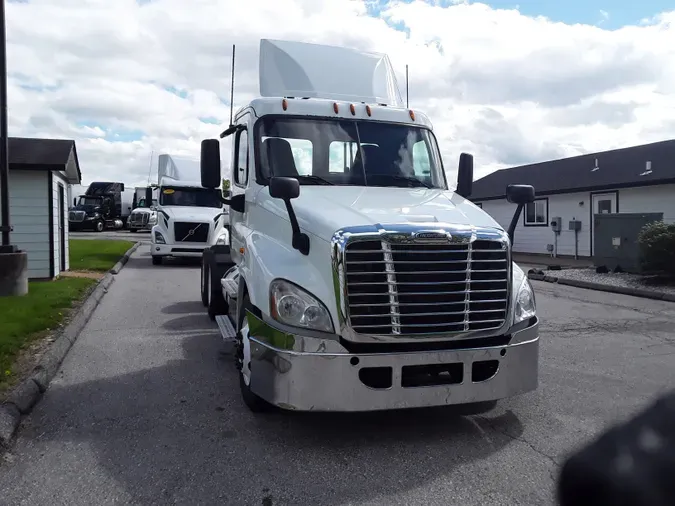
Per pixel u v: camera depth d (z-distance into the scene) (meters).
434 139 6.52
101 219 44.19
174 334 8.34
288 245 4.86
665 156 20.16
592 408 5.32
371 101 7.10
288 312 4.34
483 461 4.22
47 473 4.03
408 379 4.38
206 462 4.21
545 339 8.21
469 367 4.43
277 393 4.29
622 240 14.96
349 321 4.21
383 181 6.01
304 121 6.06
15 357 6.52
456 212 4.89
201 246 18.03
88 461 4.22
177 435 4.70
